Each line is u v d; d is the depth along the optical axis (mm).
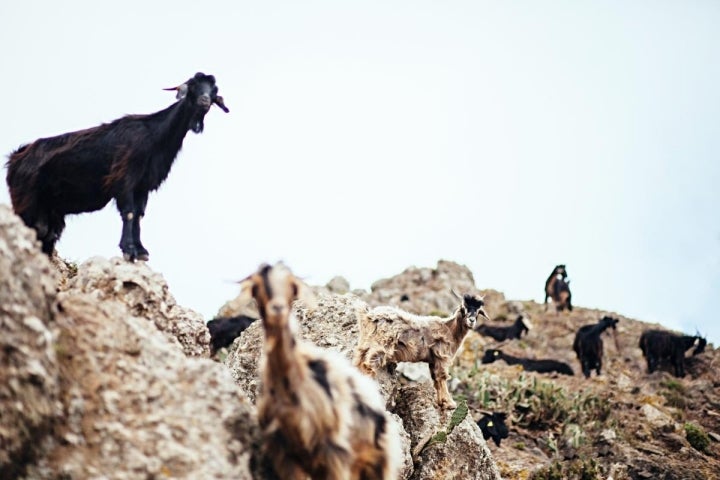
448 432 14094
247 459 8609
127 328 9023
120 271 10844
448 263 34969
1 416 7414
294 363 8031
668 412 23312
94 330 8750
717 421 23250
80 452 7895
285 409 8086
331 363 8703
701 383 25469
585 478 18625
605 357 29125
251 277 8156
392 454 9258
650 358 27281
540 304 34719
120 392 8430
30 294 8094
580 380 26547
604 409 22250
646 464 19156
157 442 8195
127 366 8664
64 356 8359
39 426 7703
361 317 14992
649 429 21438
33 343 7824
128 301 10719
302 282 8219
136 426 8258
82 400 8172
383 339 14852
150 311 10828
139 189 11789
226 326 24453
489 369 26422
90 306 9016
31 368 7684
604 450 19797
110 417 8211
